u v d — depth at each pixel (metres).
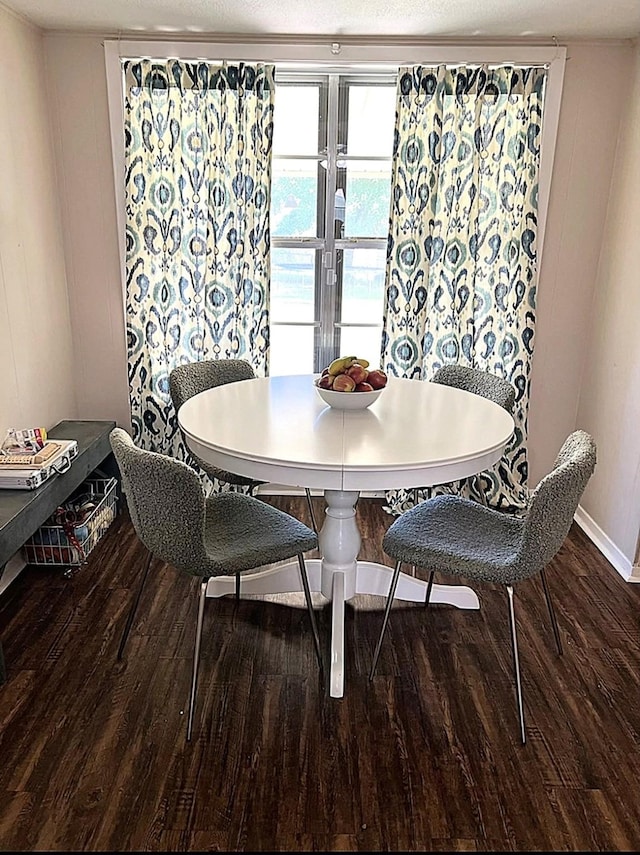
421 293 3.07
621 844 1.49
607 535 2.89
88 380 3.29
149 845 1.47
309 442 1.86
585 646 2.22
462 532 2.01
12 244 2.59
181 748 1.75
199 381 2.70
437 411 2.21
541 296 3.17
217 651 2.16
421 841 1.49
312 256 3.25
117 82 2.84
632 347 2.72
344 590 2.21
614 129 2.93
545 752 1.76
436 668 2.10
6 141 2.53
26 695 1.93
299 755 1.73
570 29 2.69
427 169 2.93
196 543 1.71
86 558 2.71
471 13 2.51
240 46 2.80
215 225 2.98
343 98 3.04
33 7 2.50
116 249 3.10
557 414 3.34
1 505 2.14
